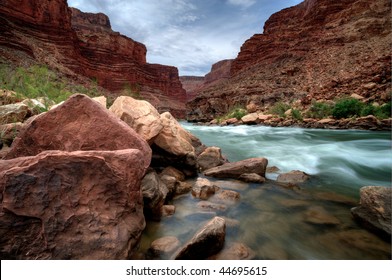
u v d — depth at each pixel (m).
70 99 3.25
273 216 3.76
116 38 87.69
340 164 7.69
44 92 9.64
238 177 5.59
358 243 3.05
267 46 67.06
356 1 53.09
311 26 58.03
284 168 7.24
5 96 7.74
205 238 2.57
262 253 2.79
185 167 5.57
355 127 18.42
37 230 2.05
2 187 2.03
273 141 13.28
